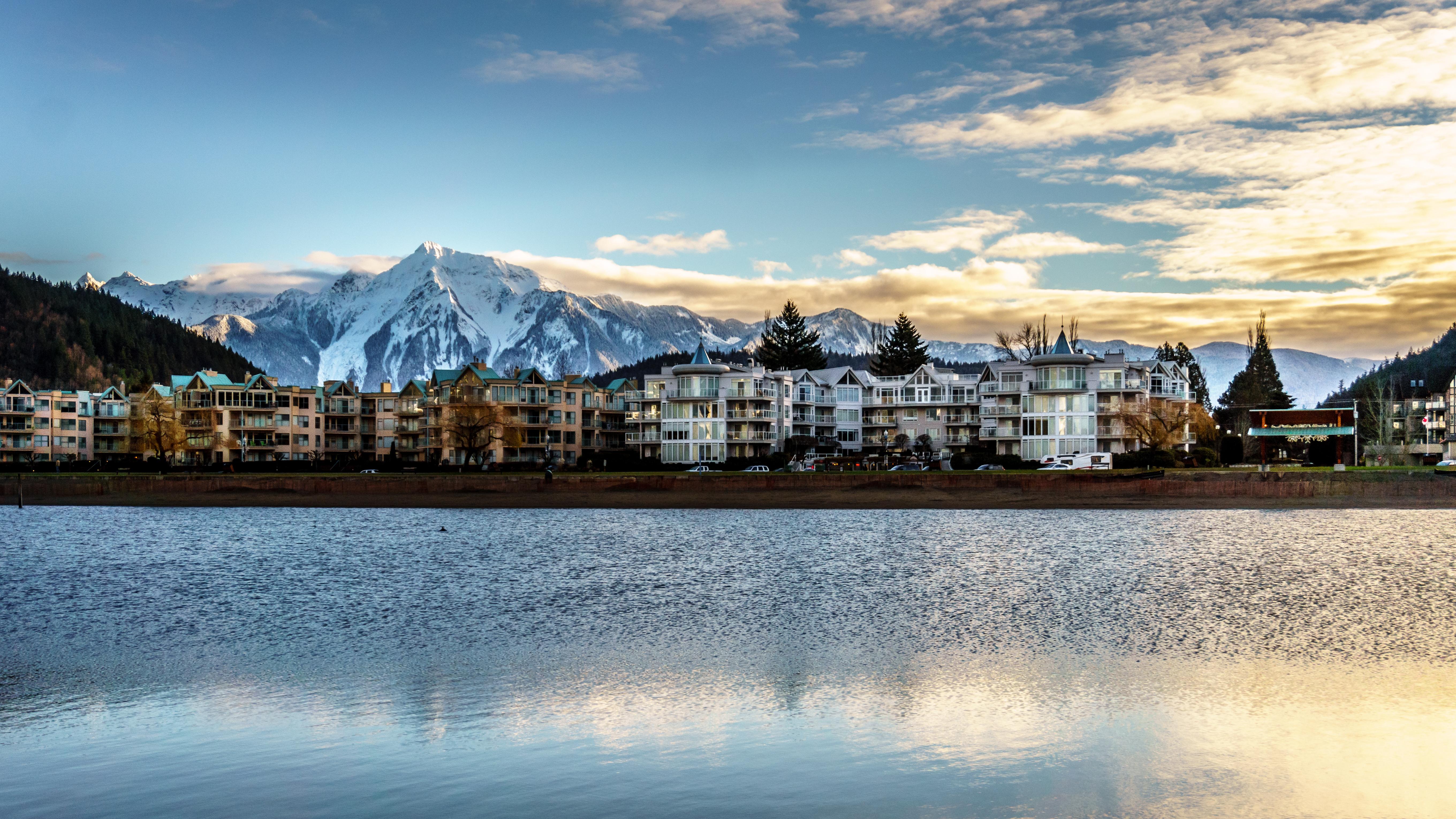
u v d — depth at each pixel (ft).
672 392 499.51
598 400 565.12
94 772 78.43
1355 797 70.44
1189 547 226.17
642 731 87.86
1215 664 111.55
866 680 105.60
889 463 477.36
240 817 68.80
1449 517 288.51
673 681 106.22
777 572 192.54
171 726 91.35
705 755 80.89
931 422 561.84
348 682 106.83
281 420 573.33
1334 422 475.72
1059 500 336.49
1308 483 333.01
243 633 135.85
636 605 156.97
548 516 318.45
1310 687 100.58
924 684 103.65
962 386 559.79
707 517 310.86
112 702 99.81
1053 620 140.46
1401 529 259.60
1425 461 496.64
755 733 87.04
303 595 169.48
